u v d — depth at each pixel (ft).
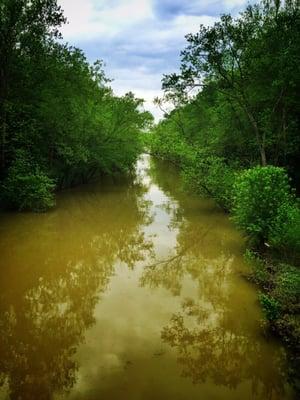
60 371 25.66
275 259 41.86
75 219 75.05
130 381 24.43
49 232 64.34
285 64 60.13
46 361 27.02
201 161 71.61
